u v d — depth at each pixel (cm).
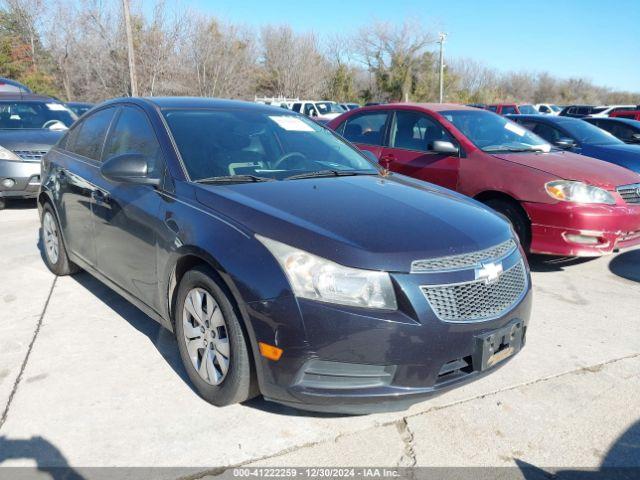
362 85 5181
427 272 255
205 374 295
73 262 461
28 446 261
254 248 262
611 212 502
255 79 4156
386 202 312
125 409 292
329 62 4869
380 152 659
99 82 3316
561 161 552
